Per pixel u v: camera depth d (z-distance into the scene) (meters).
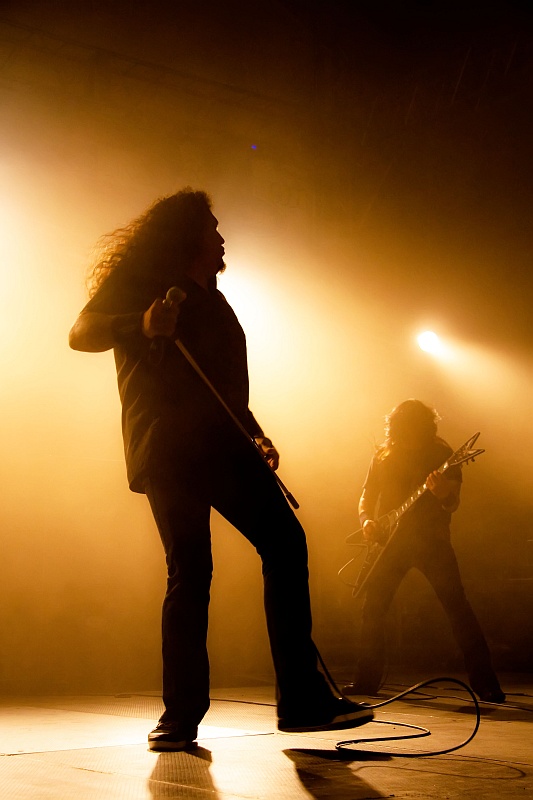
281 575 2.10
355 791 1.58
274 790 1.59
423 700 3.62
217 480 2.15
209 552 2.17
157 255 2.25
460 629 3.71
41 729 2.61
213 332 2.27
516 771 1.80
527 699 3.74
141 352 2.02
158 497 2.15
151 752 2.07
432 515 3.88
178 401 2.15
